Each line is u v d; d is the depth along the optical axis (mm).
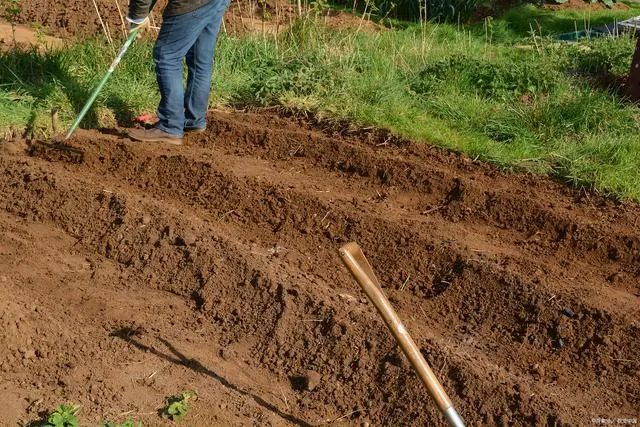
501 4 8875
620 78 6156
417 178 4727
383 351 3406
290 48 6355
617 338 3537
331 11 8297
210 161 4770
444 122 5426
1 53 5816
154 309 3729
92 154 4848
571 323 3617
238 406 3191
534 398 3182
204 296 3762
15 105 5227
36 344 3393
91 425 2988
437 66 6062
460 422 2592
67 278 3910
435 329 3672
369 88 5688
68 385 3197
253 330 3592
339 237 4238
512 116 5363
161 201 4539
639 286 3969
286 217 4375
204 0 4707
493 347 3562
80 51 5938
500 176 4867
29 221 4352
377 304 2592
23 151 4930
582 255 4188
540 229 4363
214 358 3451
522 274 3916
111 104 5426
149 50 5949
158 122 5039
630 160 4883
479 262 3918
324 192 4617
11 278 3859
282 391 3316
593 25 8086
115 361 3357
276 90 5750
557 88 5742
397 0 8414
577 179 4742
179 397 3184
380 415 3203
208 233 4105
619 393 3314
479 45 6973
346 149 4988
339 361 3406
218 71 5957
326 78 5824
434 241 4113
